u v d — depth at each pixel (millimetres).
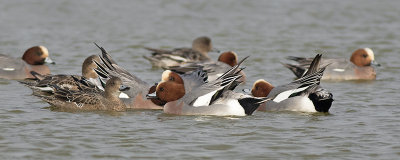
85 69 18172
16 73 19875
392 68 22656
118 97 15352
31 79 20156
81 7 36500
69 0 38219
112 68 16484
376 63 21844
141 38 28781
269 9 36594
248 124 13492
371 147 11617
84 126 13094
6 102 15594
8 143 11586
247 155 11055
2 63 19812
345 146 11688
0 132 12352
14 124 13086
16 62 20000
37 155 10898
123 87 15383
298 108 15039
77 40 27438
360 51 22000
